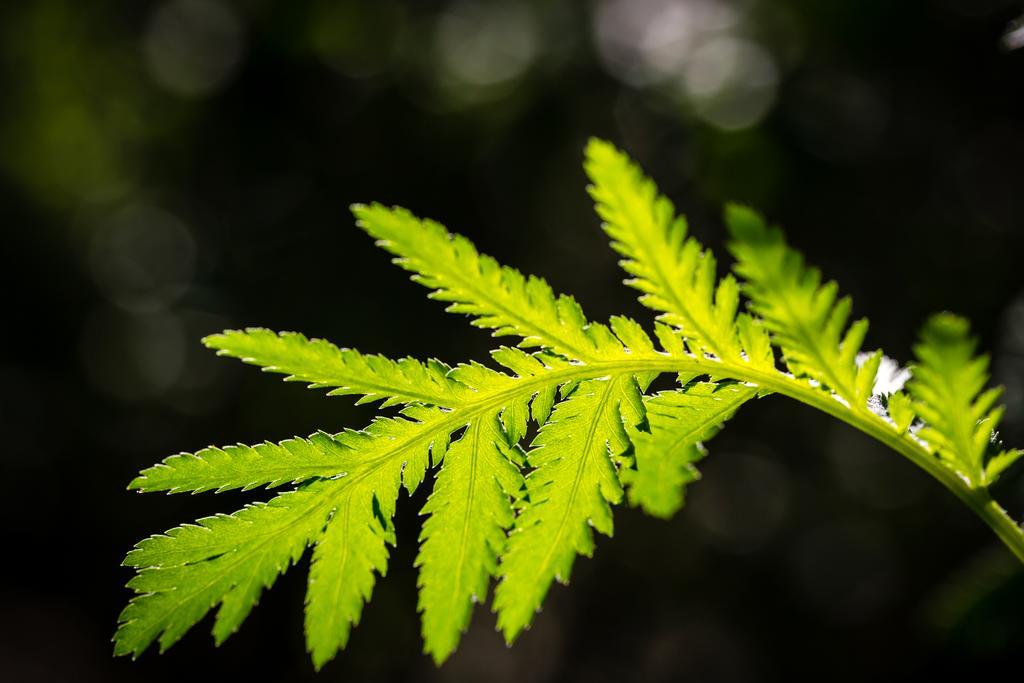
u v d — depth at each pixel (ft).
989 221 18.78
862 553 24.32
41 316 32.99
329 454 3.77
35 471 31.63
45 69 32.22
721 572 26.86
